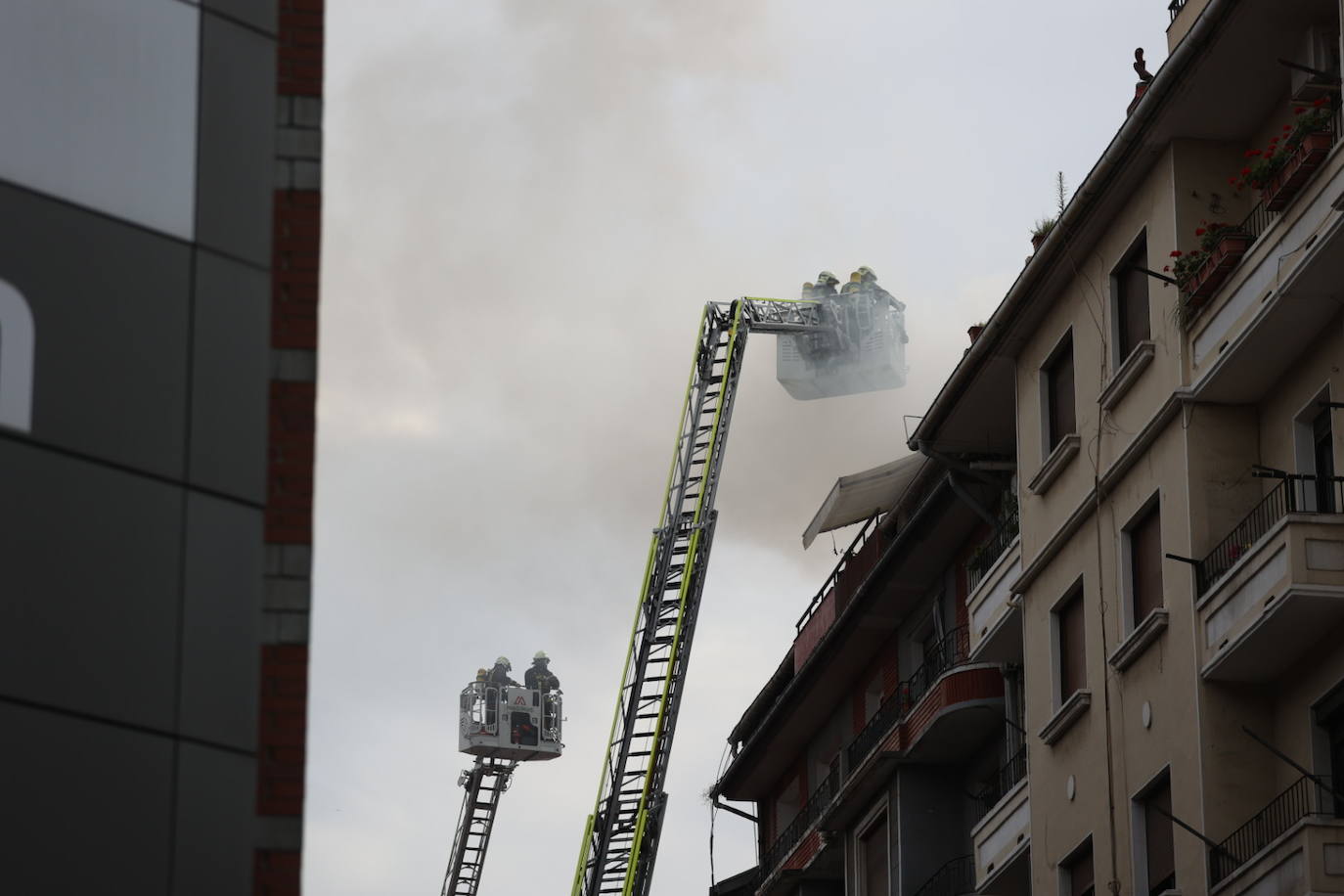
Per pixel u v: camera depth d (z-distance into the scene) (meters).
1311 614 35.16
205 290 22.31
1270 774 36.94
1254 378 38.59
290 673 21.97
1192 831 35.94
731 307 93.62
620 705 91.38
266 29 23.69
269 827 21.41
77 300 21.61
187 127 22.80
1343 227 34.78
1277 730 37.12
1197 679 37.50
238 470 21.88
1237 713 37.22
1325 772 35.78
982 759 52.56
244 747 20.95
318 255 23.97
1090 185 42.56
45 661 20.30
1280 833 35.97
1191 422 39.09
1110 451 42.12
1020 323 46.62
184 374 21.92
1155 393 40.53
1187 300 39.47
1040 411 45.81
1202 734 37.09
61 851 19.81
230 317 22.36
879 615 58.25
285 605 22.20
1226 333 38.44
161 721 20.64
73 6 22.64
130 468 21.33
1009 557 47.28
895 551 55.31
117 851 20.05
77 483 21.02
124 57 22.73
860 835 56.69
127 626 20.80
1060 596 43.75
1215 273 38.59
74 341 21.47
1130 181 42.06
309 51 24.94
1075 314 44.56
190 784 20.56
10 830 19.66
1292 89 39.31
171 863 20.23
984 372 48.28
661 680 91.00
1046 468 44.44
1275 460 38.44
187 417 21.80
